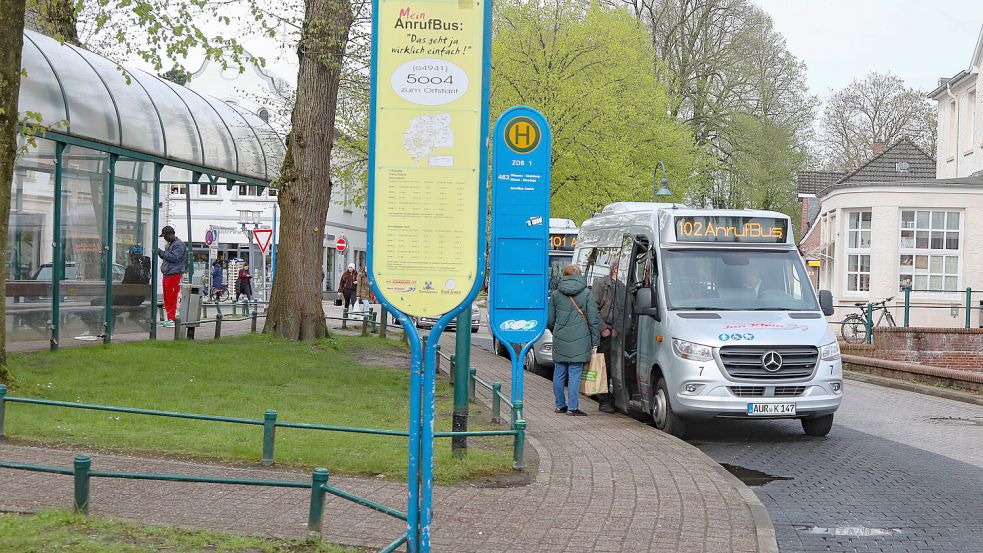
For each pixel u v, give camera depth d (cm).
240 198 5416
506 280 1108
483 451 980
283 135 2772
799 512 815
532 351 1953
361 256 6812
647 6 4591
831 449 1147
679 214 1315
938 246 2936
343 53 1938
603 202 3547
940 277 2933
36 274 1553
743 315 1225
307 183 1977
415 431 514
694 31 4594
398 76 524
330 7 1839
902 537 735
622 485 854
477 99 525
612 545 662
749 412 1155
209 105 2112
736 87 4669
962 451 1131
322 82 1959
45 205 1570
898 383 1873
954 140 3744
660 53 4594
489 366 2016
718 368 1161
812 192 5647
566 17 3594
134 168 1858
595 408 1434
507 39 3494
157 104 1852
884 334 2445
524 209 1102
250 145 2222
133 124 1747
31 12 1680
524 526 704
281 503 722
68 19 1659
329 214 6012
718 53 4584
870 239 2989
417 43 524
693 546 666
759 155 4669
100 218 1709
